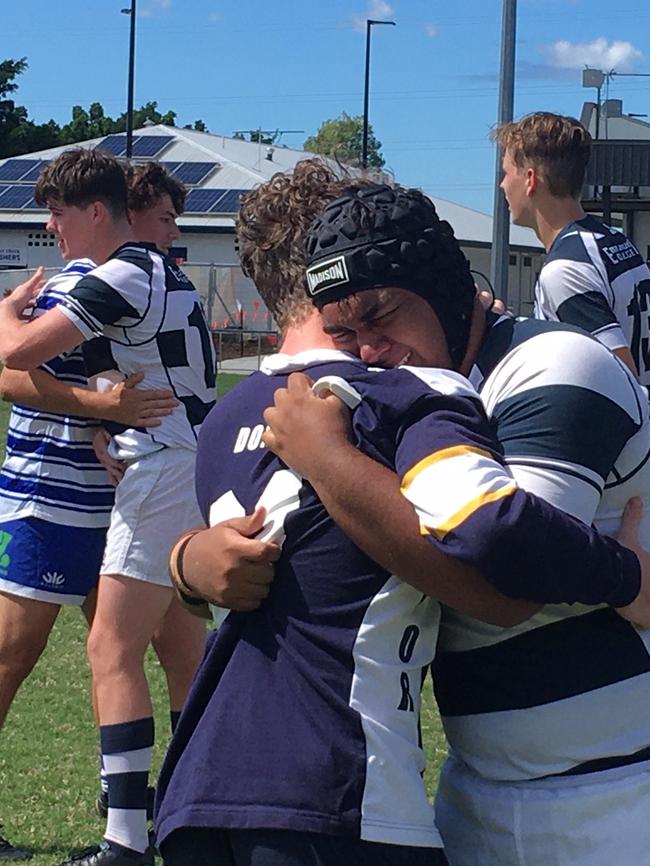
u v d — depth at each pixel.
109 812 3.50
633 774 1.74
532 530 1.52
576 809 1.73
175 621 3.91
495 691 1.77
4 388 3.67
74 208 3.87
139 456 3.57
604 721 1.73
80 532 3.71
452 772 1.90
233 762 1.64
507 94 10.88
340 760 1.60
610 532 1.77
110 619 3.56
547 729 1.74
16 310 3.70
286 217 1.87
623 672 1.74
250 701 1.67
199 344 3.70
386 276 1.68
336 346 1.77
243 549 1.67
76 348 3.71
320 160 2.06
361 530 1.59
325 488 1.60
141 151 41.28
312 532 1.65
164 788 1.75
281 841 1.59
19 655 3.77
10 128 60.03
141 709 3.54
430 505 1.54
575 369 1.69
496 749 1.78
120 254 3.68
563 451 1.66
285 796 1.59
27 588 3.71
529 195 4.05
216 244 36.31
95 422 3.68
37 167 40.94
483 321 1.80
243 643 1.71
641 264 4.02
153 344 3.61
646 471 1.77
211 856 1.66
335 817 1.58
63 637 6.25
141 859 3.50
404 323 1.70
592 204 19.67
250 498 1.73
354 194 1.73
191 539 1.85
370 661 1.62
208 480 1.82
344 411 1.65
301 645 1.65
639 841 1.73
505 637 1.75
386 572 1.64
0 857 3.66
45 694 5.26
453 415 1.60
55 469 3.70
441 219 1.76
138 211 4.34
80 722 4.89
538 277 4.06
